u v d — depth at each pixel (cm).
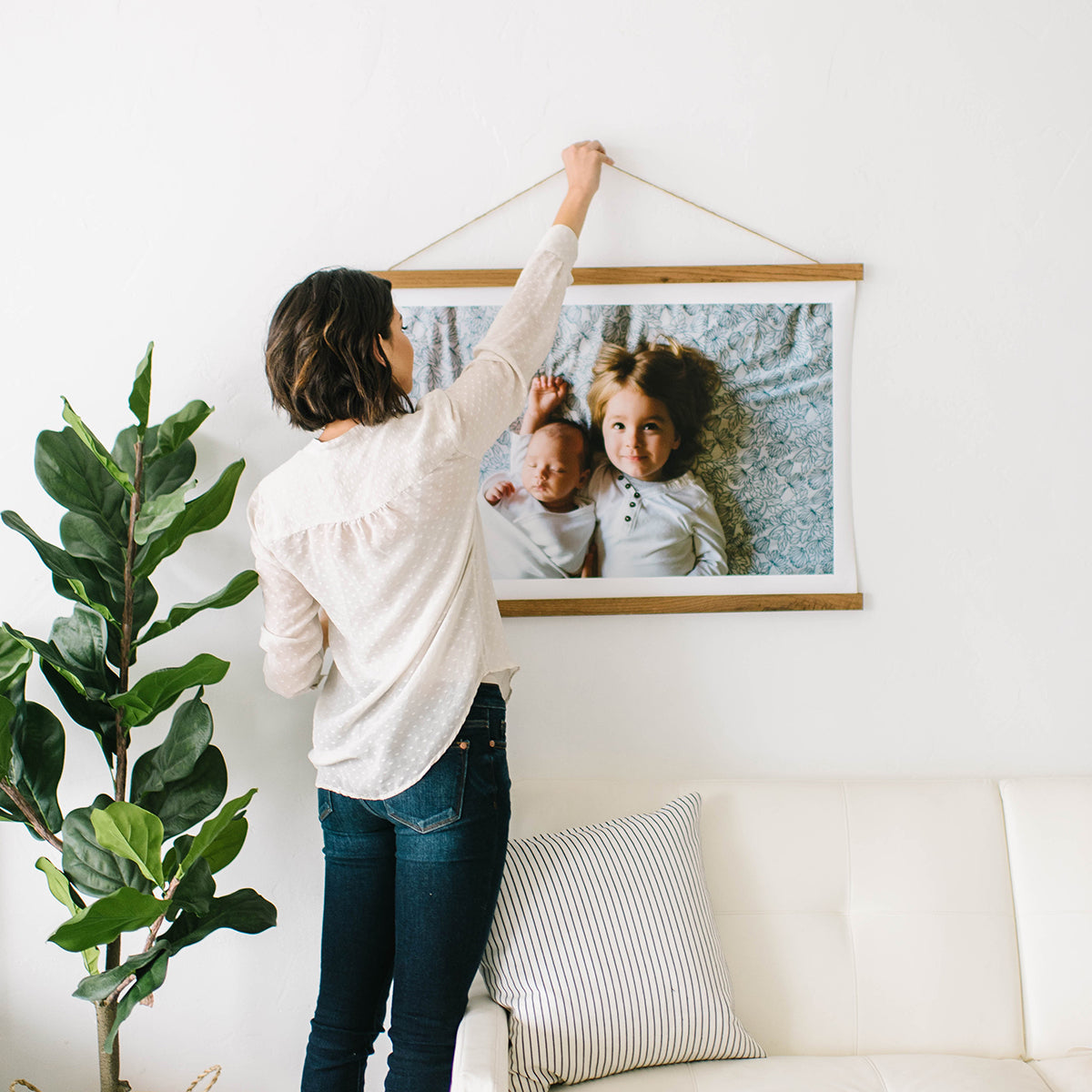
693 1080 130
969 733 167
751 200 164
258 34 161
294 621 129
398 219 162
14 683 143
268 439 163
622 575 163
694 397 163
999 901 150
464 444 115
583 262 163
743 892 149
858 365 165
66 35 160
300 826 164
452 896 119
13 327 161
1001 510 167
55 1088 164
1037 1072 138
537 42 162
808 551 164
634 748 166
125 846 119
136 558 144
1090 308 166
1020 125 165
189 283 162
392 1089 118
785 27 162
